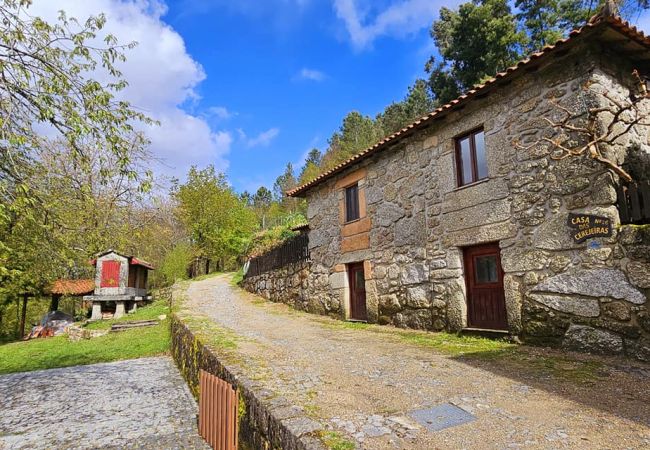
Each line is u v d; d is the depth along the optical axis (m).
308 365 4.82
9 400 6.49
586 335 4.77
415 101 37.75
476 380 3.97
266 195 61.03
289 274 12.68
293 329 8.28
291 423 2.72
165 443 4.57
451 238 6.86
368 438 2.65
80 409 5.96
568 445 2.48
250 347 5.88
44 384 7.47
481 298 6.45
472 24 22.67
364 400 3.47
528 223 5.57
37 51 4.87
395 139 7.99
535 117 5.59
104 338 11.48
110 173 5.44
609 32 4.78
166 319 12.87
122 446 4.55
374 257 8.80
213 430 4.28
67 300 20.12
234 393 3.75
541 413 3.02
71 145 5.14
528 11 21.83
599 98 4.91
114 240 7.52
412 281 7.68
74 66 5.01
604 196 4.71
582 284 4.86
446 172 7.05
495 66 21.80
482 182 6.32
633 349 4.33
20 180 5.01
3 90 4.65
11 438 4.89
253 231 28.48
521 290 5.61
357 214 9.68
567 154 4.77
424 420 2.98
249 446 3.41
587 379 3.77
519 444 2.53
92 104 5.06
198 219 25.94
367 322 8.86
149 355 9.73
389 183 8.49
